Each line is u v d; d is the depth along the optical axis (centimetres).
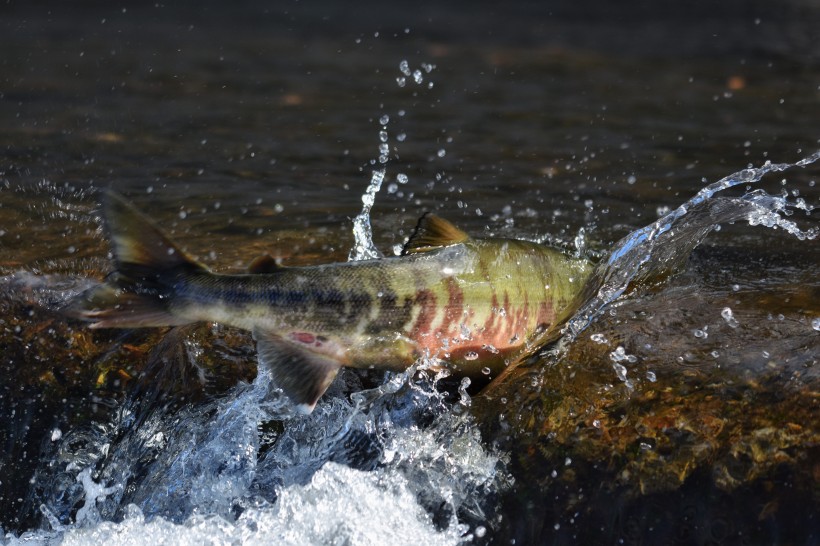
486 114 1747
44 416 769
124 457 741
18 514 746
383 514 661
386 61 2352
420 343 667
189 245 981
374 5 3519
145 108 1745
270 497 695
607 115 1720
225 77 2089
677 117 1689
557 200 1181
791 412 621
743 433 622
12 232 1001
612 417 655
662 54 2430
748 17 3145
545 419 669
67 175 1276
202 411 737
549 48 2564
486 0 3616
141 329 802
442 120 1697
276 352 629
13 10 3116
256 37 2739
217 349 772
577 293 721
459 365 690
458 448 680
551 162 1385
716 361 668
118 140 1496
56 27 2809
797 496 595
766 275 824
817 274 823
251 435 716
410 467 680
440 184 1264
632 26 2983
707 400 644
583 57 2405
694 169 1329
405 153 1449
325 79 2095
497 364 700
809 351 664
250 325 627
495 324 683
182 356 769
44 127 1567
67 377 780
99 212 626
